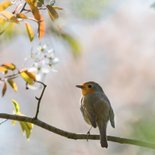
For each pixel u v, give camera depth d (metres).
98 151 14.11
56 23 10.53
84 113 10.25
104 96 10.41
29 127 8.01
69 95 17.27
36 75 7.60
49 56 7.65
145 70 17.53
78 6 11.03
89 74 17.61
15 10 7.37
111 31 18.11
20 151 12.52
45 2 7.67
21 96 16.81
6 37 10.95
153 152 5.69
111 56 18.02
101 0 11.72
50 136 14.99
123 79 17.50
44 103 17.05
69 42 10.95
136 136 5.33
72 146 14.41
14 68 7.53
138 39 18.20
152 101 6.87
